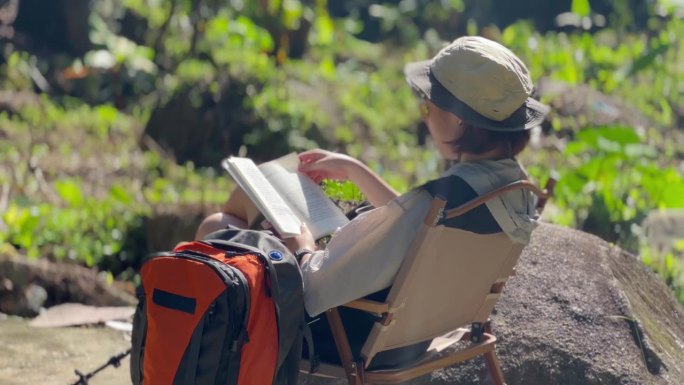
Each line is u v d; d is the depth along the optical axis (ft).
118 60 43.29
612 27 57.77
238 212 13.32
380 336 11.04
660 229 26.73
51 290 20.47
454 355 11.93
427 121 11.44
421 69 11.43
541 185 28.96
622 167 29.19
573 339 14.35
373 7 63.21
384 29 62.34
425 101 11.43
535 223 11.41
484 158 11.17
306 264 11.34
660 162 36.40
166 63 45.11
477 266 11.54
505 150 11.22
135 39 49.32
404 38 60.34
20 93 39.88
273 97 36.42
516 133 11.16
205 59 42.98
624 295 15.02
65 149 33.06
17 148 32.42
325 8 60.49
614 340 14.38
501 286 12.25
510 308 14.79
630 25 57.57
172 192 29.19
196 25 43.50
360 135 38.55
